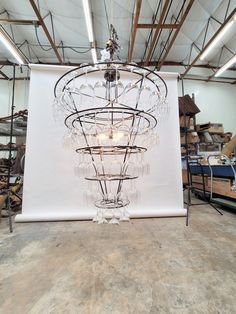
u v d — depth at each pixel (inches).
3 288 39.1
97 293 37.5
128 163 75.4
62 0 148.1
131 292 37.7
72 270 45.4
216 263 48.1
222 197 108.5
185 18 147.1
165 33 180.5
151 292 37.7
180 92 246.4
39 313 32.8
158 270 45.1
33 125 85.4
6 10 165.2
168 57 225.8
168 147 91.1
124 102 75.0
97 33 186.2
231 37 183.2
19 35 194.4
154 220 82.7
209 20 162.4
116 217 81.2
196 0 142.5
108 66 51.2
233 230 70.7
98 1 147.8
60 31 186.2
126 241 61.3
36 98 86.3
